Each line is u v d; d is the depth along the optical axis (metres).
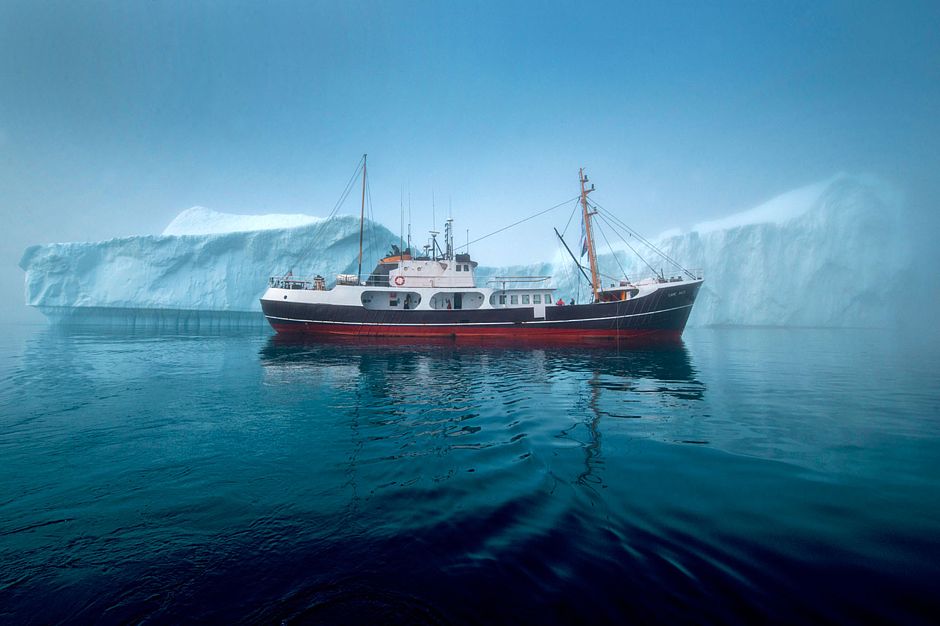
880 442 4.86
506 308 22.27
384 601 2.02
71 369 10.84
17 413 6.07
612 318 21.83
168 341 22.09
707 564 2.32
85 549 2.47
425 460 4.14
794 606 1.97
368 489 3.40
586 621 1.88
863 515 2.96
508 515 2.92
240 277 47.94
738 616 1.91
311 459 4.16
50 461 4.04
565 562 2.34
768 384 9.44
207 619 1.90
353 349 17.12
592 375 10.47
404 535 2.64
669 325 22.12
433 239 25.45
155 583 2.15
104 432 5.09
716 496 3.28
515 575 2.22
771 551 2.46
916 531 2.72
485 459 4.18
